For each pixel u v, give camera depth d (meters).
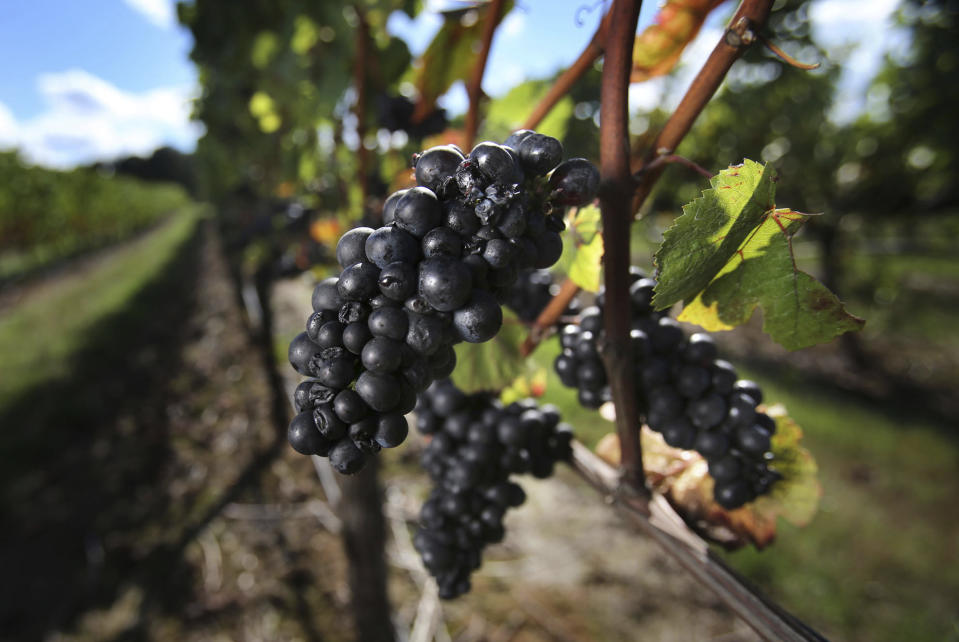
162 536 4.74
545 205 0.67
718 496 1.00
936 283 14.42
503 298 0.73
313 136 3.49
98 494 5.31
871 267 10.82
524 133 0.68
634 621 3.94
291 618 3.92
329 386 0.62
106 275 16.59
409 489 5.28
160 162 61.97
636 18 0.73
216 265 16.41
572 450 1.20
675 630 3.87
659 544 0.91
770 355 9.40
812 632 0.73
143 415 6.98
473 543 1.23
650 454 1.16
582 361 1.07
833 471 5.62
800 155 8.97
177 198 50.69
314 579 4.28
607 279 0.86
